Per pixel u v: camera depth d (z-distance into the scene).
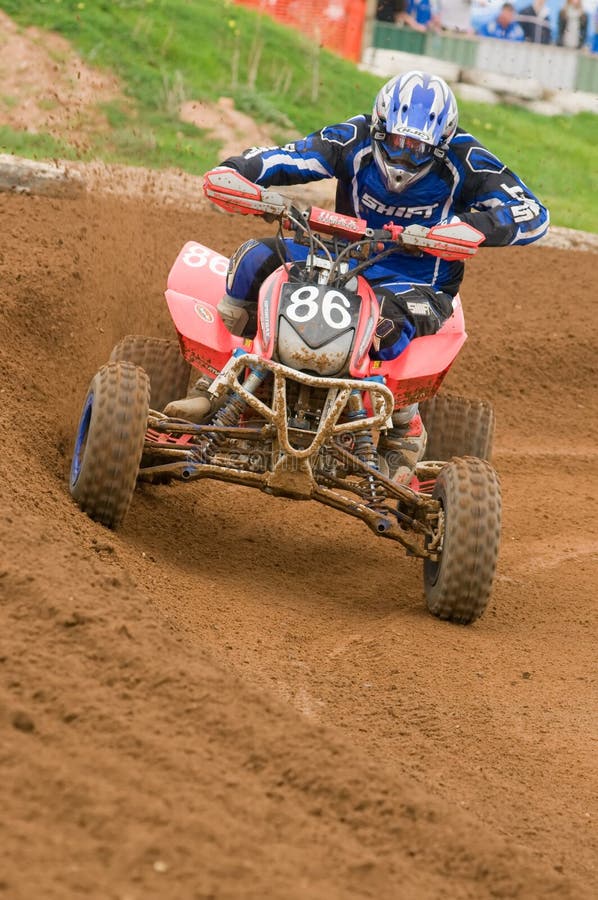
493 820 14.02
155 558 20.97
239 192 20.97
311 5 74.75
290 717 13.59
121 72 58.56
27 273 33.12
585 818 14.70
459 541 20.30
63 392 28.27
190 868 9.97
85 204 43.75
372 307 20.92
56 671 13.44
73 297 33.47
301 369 20.16
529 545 28.16
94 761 11.55
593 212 62.81
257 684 16.31
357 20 75.44
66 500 20.56
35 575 15.51
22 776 10.87
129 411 19.91
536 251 52.97
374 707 16.97
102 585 16.16
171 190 47.91
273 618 19.83
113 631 14.55
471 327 43.00
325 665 18.23
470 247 20.97
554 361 41.91
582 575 26.08
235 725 13.09
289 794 12.16
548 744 16.73
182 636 15.88
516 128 73.81
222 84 61.59
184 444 21.05
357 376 20.25
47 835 10.01
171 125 55.84
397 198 23.31
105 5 64.06
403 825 12.08
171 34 63.81
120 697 13.22
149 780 11.43
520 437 38.34
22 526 17.16
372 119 22.83
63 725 12.36
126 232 41.38
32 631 14.28
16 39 57.75
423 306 22.25
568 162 71.12
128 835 10.28
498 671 19.27
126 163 50.03
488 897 11.32
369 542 26.33
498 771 15.62
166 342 25.64
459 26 77.88
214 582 21.05
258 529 25.72
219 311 22.59
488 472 20.75
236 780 11.95
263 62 65.94
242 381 21.50
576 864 13.32
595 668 20.11
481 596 20.56
